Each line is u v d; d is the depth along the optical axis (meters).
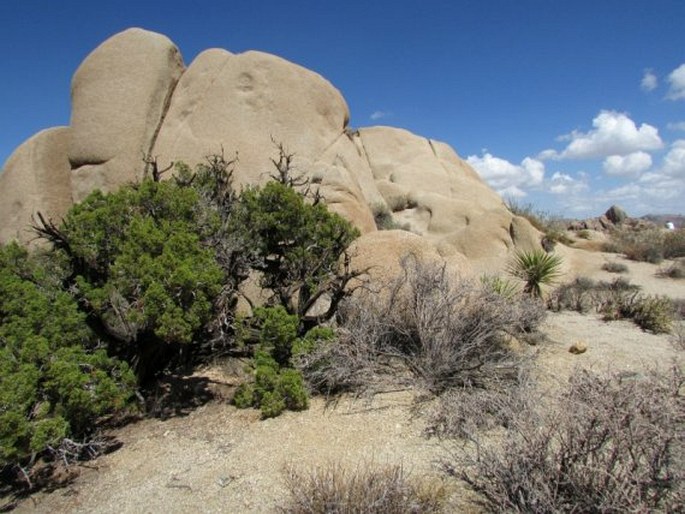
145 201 6.23
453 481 3.82
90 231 5.91
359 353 5.86
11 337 5.29
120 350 6.09
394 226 16.72
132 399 5.79
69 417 4.96
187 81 14.99
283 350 6.05
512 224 16.34
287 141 14.66
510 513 3.30
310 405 5.48
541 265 10.28
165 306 5.26
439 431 4.62
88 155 13.70
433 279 6.28
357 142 21.50
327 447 4.57
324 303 7.56
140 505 4.05
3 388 4.63
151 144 14.16
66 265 6.14
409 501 3.32
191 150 13.98
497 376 5.43
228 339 6.31
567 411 3.30
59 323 5.47
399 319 6.32
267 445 4.74
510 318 6.15
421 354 5.90
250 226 6.69
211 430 5.23
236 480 4.21
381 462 4.20
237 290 6.56
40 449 4.48
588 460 3.21
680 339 7.35
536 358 6.16
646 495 2.84
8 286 5.78
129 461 4.83
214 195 7.28
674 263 17.75
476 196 19.84
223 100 14.59
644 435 2.91
